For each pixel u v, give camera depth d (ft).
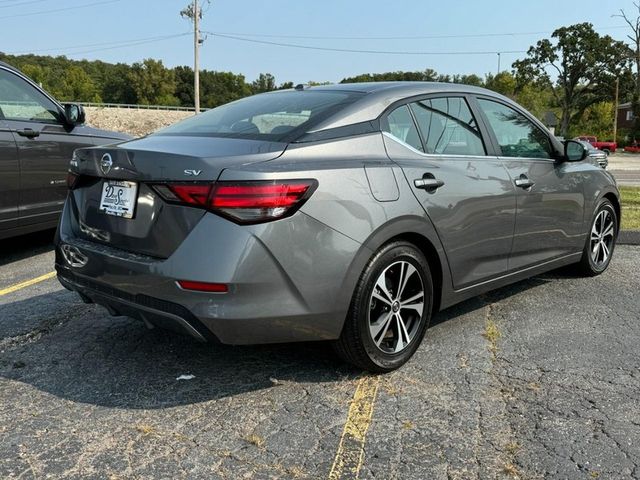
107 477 7.78
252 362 11.23
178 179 9.01
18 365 11.07
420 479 7.75
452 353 11.66
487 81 297.33
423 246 11.10
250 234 8.75
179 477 7.79
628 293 15.61
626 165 102.06
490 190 12.15
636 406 9.60
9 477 7.76
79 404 9.66
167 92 393.50
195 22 139.74
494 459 8.18
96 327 13.03
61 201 19.52
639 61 212.23
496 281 12.90
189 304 8.88
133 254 9.65
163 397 9.91
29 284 16.38
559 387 10.25
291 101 11.76
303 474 7.85
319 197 9.25
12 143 17.54
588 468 7.97
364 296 9.91
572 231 15.24
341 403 9.70
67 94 348.79
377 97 11.20
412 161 10.92
